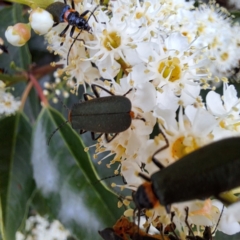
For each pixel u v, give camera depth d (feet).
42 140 0.19
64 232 0.24
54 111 0.19
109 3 0.15
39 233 0.24
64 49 0.15
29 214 0.24
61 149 0.18
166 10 0.15
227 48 0.16
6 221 0.18
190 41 0.15
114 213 0.17
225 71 0.17
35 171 0.18
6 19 0.20
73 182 0.18
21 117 0.20
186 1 0.18
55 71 0.21
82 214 0.18
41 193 0.18
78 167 0.18
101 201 0.18
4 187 0.19
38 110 0.22
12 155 0.19
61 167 0.18
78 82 0.15
